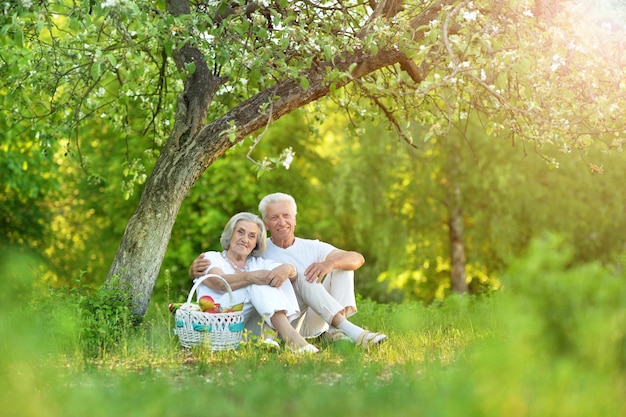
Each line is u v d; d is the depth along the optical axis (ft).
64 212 69.21
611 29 20.22
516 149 61.77
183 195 22.71
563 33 19.15
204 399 11.10
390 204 66.95
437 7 21.83
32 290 21.89
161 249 22.44
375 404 10.65
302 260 21.40
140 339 18.04
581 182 61.00
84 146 66.54
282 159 19.19
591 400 9.20
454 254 66.08
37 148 47.98
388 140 64.95
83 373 14.44
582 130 23.22
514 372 9.18
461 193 64.49
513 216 61.98
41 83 24.59
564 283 10.34
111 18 19.12
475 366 11.06
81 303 19.43
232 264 20.40
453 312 28.71
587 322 10.04
